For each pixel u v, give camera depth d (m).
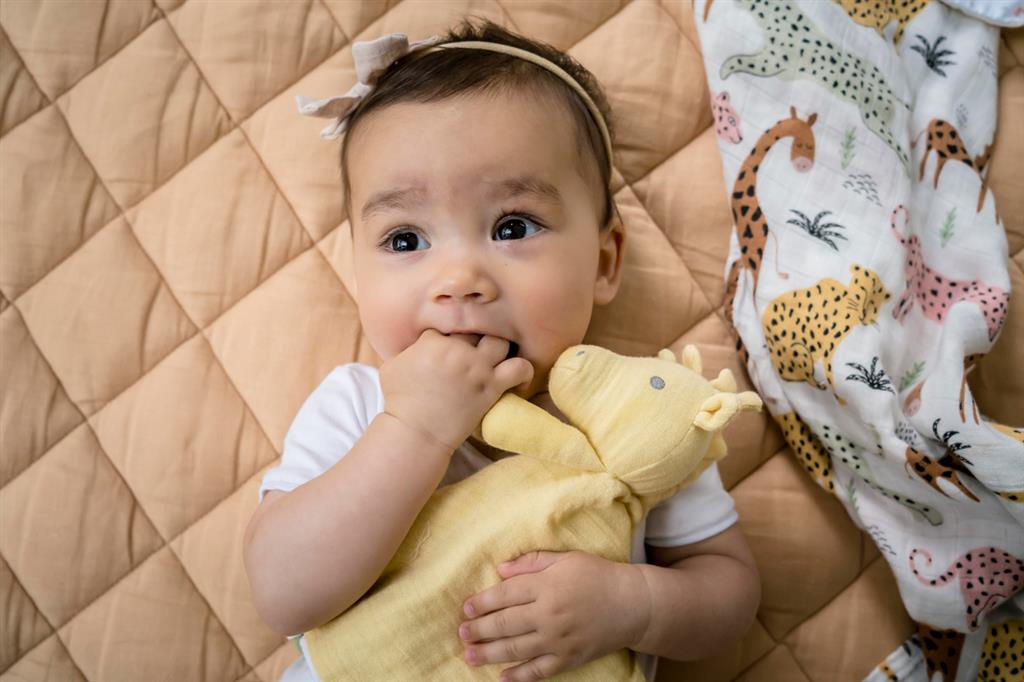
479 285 0.73
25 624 1.00
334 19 1.07
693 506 0.89
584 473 0.73
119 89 1.06
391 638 0.71
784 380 0.96
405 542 0.74
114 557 1.01
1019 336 1.00
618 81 1.06
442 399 0.72
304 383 1.03
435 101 0.79
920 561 0.92
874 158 0.98
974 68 1.05
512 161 0.77
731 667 1.00
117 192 1.06
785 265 0.96
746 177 1.00
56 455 1.03
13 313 1.04
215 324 1.05
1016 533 0.87
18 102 1.06
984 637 0.94
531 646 0.71
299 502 0.74
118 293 1.04
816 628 1.01
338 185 1.06
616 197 1.06
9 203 1.05
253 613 1.01
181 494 1.02
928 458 0.86
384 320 0.78
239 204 1.06
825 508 1.02
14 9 1.07
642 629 0.76
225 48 1.07
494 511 0.73
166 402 1.03
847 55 1.01
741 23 1.01
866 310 0.91
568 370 0.71
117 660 1.00
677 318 1.05
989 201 0.99
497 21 1.07
